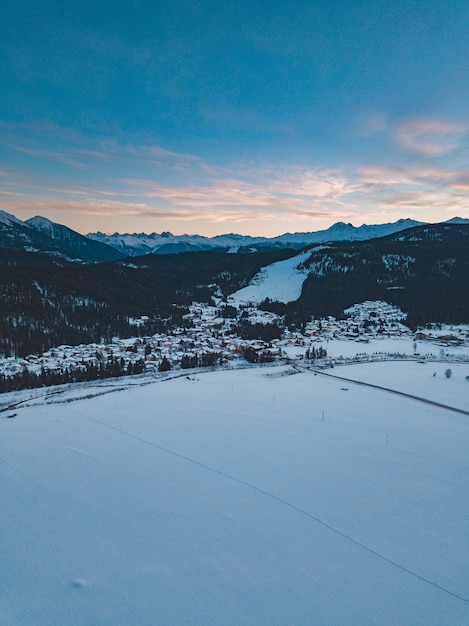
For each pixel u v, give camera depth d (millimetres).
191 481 39312
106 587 24125
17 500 34781
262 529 31031
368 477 41250
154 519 32125
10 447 47781
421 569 26750
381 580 25516
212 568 26172
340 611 22734
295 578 25422
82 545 28359
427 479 41125
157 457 45344
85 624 21297
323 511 34125
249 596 23719
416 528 31844
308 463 44469
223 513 33312
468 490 38844
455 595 24359
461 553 28672
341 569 26484
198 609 22578
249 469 42469
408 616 22547
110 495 36094
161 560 26859
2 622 21156
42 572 25359
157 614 22156
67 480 39031
